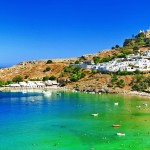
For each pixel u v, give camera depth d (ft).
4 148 358.43
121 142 379.55
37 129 447.83
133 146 363.56
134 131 429.38
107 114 553.64
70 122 492.95
